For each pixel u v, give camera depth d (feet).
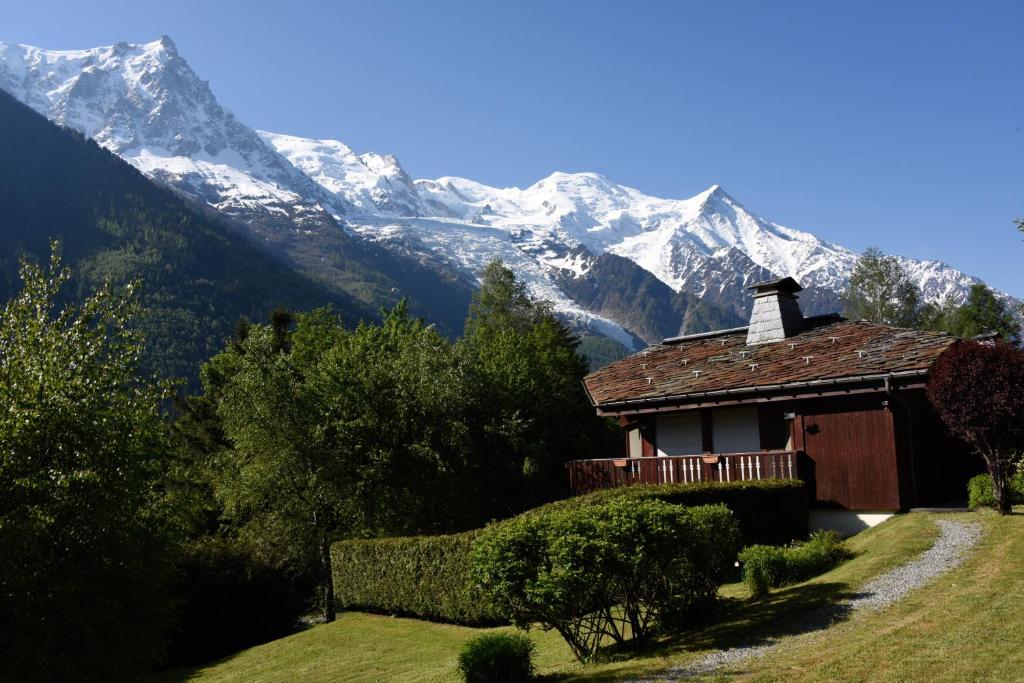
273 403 94.38
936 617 36.63
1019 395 55.67
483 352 131.54
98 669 43.88
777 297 95.04
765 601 46.11
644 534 40.40
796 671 32.30
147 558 46.62
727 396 82.69
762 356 88.89
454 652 58.59
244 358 102.37
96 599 43.93
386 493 96.07
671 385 90.12
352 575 83.20
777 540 68.69
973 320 207.62
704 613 44.45
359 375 101.81
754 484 68.33
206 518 116.06
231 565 94.79
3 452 41.68
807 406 77.56
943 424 80.89
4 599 39.58
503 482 110.83
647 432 94.02
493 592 41.37
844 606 41.22
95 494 43.32
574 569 38.91
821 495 75.15
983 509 62.90
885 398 71.87
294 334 154.81
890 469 70.95
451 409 106.42
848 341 84.07
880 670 30.86
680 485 65.26
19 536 39.75
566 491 117.80
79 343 47.06
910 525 60.18
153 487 49.03
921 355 72.13
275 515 93.86
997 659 30.17
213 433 137.08
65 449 43.65
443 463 100.78
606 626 46.29
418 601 73.00
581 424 136.67
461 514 103.76
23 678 40.34
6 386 43.70
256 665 70.33
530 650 41.57
